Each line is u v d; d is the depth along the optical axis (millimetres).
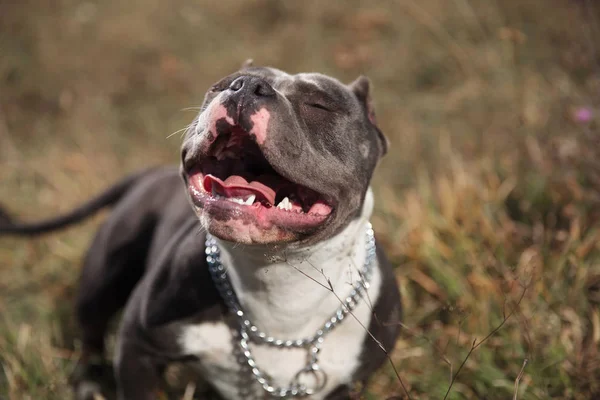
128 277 3797
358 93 3172
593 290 3828
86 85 7215
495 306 3711
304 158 2643
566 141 4605
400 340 3711
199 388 3607
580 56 4969
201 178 2746
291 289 2852
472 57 6344
